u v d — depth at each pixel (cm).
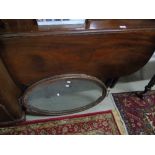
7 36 73
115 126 123
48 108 126
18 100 107
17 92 103
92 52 87
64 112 122
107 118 125
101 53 89
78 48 84
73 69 94
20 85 102
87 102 131
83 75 96
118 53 91
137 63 101
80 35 78
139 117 127
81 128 121
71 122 123
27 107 111
